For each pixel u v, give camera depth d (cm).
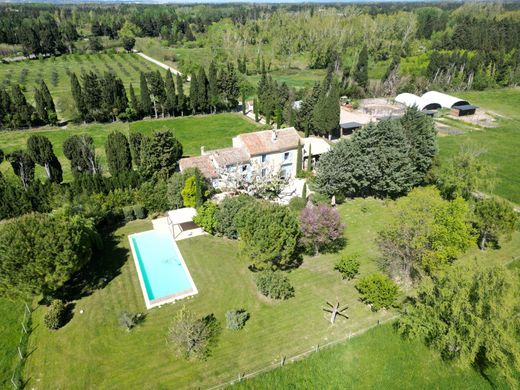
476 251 4597
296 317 3569
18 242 3319
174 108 10319
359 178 5703
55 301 3519
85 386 2897
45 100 9219
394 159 5488
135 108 9819
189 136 8975
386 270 4209
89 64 16625
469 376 3147
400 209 4081
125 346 3228
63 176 6625
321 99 8200
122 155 5959
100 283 3975
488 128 9481
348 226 5150
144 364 3077
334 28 17975
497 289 2945
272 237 3731
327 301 3775
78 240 3622
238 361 3122
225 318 3541
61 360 3100
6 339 3303
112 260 4391
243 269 4244
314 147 7206
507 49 15475
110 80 9362
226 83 10656
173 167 6300
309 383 3036
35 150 5553
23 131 8900
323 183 5681
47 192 5162
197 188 5078
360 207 5669
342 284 4031
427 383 3098
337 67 15675
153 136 6156
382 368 3173
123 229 5044
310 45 18000
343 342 3316
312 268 4284
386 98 12162
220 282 4034
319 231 4234
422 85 12712
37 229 3503
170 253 4566
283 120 9838
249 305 3712
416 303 3453
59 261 3422
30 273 3316
